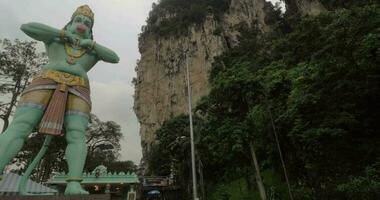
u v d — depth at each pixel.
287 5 69.19
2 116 26.75
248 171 30.17
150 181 44.62
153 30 99.62
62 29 9.56
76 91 8.99
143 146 82.12
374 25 17.80
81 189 8.07
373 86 18.00
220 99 22.34
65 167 33.44
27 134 8.23
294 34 25.95
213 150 23.27
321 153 18.47
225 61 46.00
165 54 91.56
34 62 28.84
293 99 21.41
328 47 19.77
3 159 7.60
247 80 21.55
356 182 13.86
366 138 18.52
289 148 22.41
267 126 21.72
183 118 49.31
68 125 8.69
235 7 89.06
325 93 19.36
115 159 49.50
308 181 20.39
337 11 26.03
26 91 8.70
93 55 9.83
